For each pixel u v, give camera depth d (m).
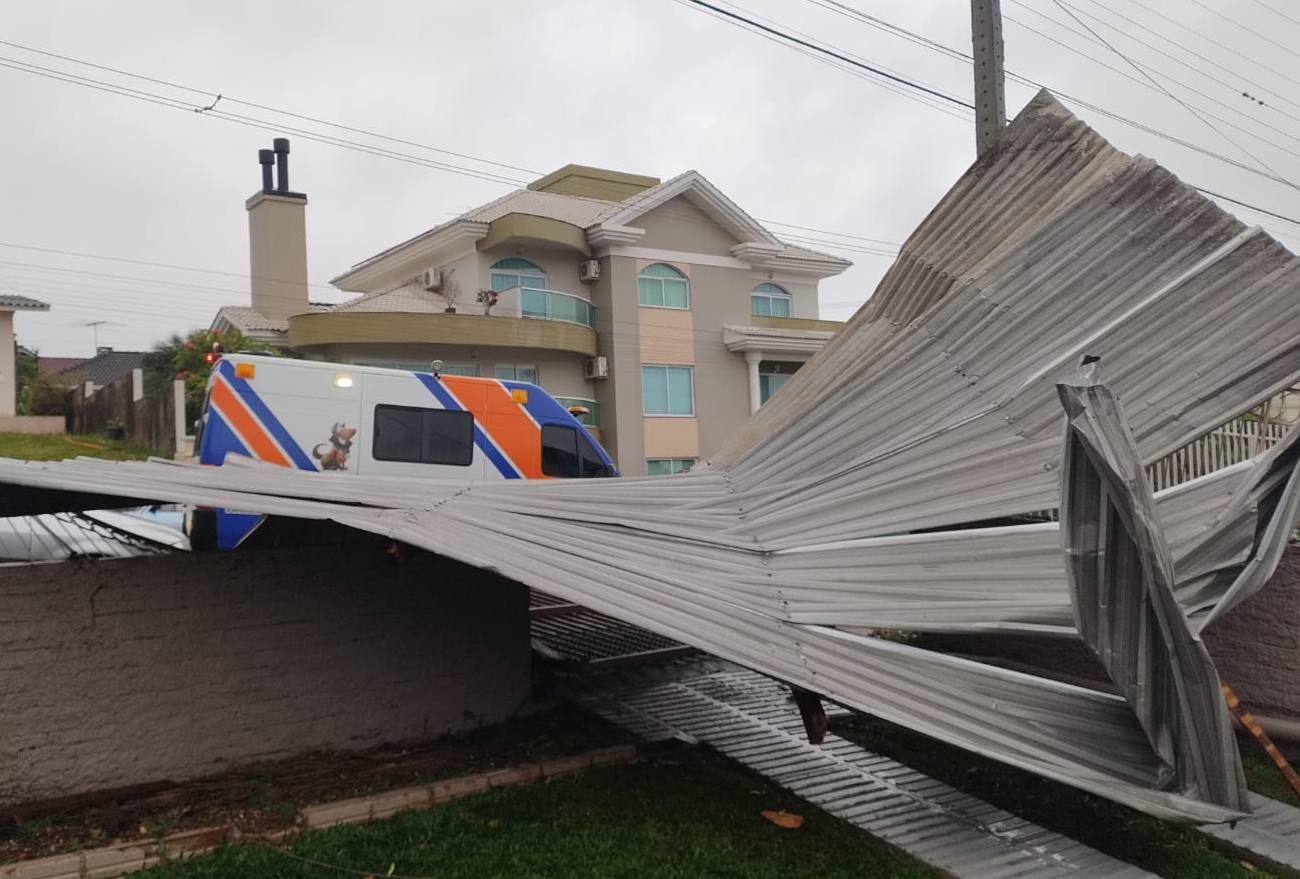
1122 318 6.95
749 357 29.77
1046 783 8.06
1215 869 6.62
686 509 7.87
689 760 8.17
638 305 28.17
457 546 6.18
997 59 11.17
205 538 10.22
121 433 23.27
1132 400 6.78
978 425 7.09
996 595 6.18
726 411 29.80
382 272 29.30
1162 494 6.34
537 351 26.50
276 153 28.91
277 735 7.52
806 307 32.50
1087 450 5.09
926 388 7.66
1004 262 7.71
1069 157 8.16
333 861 5.94
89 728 6.80
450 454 12.25
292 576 7.67
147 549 9.21
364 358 24.28
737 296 30.22
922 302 8.59
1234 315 6.77
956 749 8.80
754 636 6.34
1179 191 7.29
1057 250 7.54
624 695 10.01
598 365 27.42
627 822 6.78
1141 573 5.38
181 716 7.13
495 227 26.06
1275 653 8.91
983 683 6.14
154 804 6.61
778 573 7.08
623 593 6.24
